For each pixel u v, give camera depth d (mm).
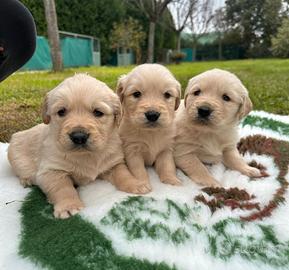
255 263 255
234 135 415
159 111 356
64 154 336
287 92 902
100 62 3203
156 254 252
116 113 355
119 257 249
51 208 316
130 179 346
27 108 710
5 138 530
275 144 442
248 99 411
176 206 302
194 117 377
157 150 390
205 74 404
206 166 410
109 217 281
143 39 3385
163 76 383
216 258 256
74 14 2893
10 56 349
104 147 340
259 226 286
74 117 320
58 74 1522
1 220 297
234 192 334
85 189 344
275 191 333
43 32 2301
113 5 3158
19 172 374
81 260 247
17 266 252
